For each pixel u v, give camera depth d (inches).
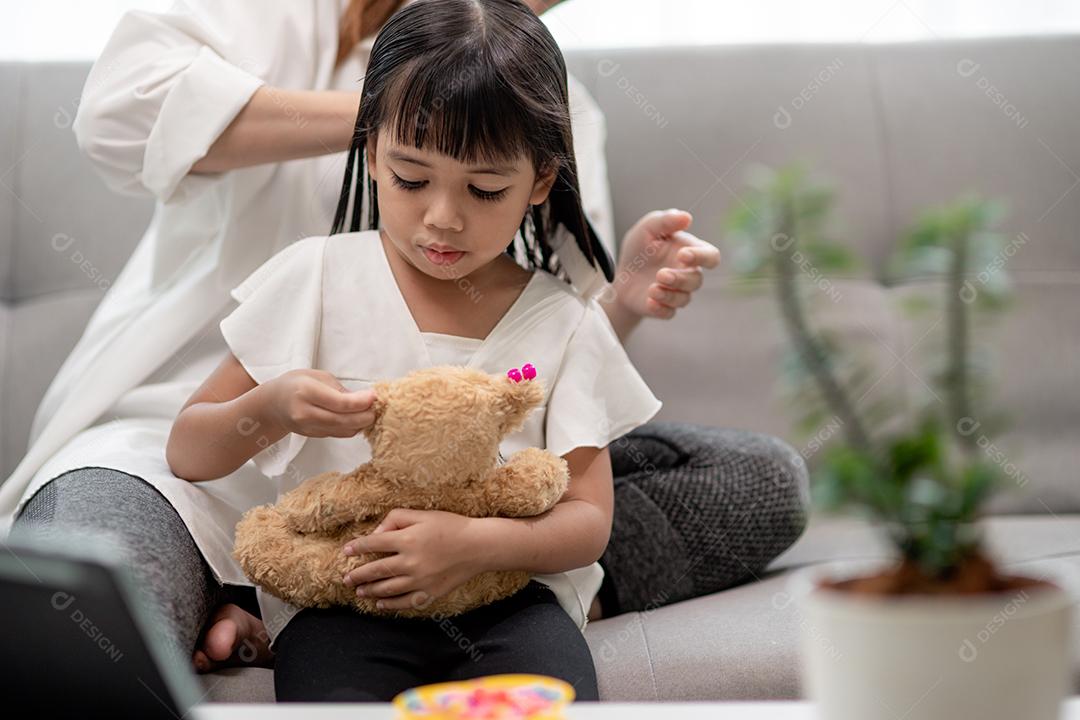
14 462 66.0
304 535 40.1
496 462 41.2
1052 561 53.6
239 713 26.9
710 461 54.7
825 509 25.8
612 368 47.4
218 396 45.5
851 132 74.2
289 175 55.7
